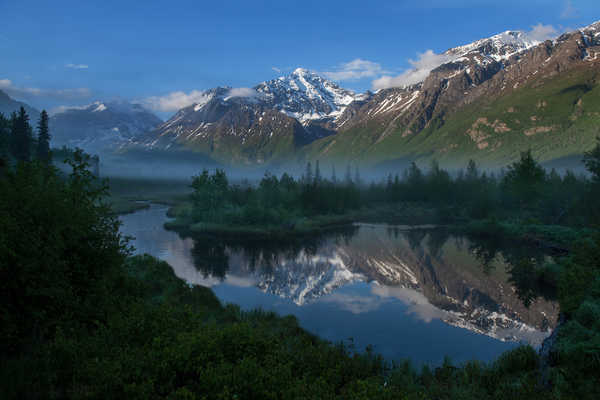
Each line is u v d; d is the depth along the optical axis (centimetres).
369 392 743
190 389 748
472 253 4747
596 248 2267
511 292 2995
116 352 796
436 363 1672
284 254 4859
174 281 2434
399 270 3894
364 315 2436
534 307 2605
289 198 8788
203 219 7412
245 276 3650
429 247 5250
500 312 2512
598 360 1065
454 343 1956
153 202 13588
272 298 2867
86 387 675
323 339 1941
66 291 900
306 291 3097
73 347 771
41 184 976
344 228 7469
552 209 6988
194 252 4962
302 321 2300
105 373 688
